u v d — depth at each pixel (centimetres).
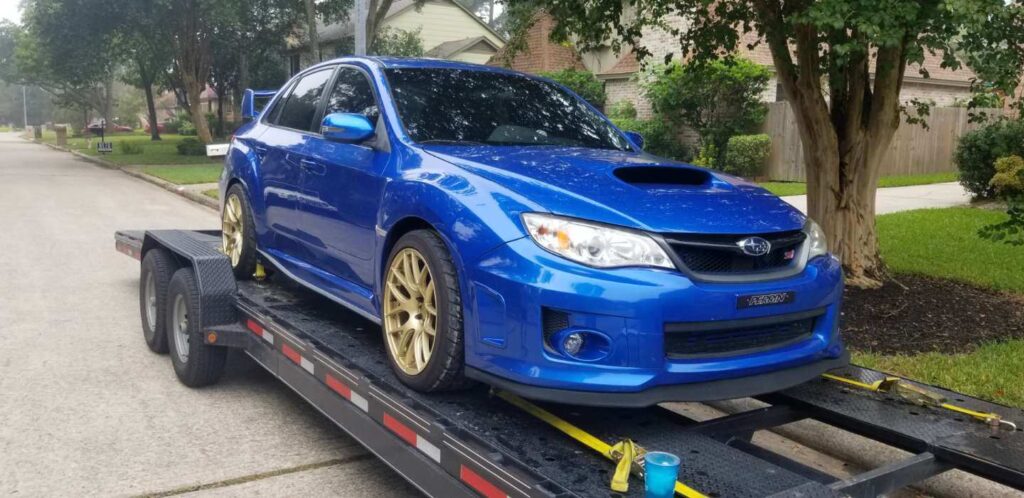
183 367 512
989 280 753
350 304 418
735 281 301
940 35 506
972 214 1185
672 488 231
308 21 2438
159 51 3192
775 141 1900
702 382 300
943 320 628
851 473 405
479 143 409
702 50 737
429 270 333
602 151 410
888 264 824
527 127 438
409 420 315
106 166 2798
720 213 317
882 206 1327
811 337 335
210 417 471
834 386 376
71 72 3177
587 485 255
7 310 712
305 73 544
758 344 318
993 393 454
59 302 746
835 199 719
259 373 555
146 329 594
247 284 549
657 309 284
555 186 320
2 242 1077
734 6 695
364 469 409
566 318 288
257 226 540
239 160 561
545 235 297
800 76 693
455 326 320
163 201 1664
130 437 439
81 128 7675
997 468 284
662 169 360
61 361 569
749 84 1859
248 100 656
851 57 638
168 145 4091
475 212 318
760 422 348
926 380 481
